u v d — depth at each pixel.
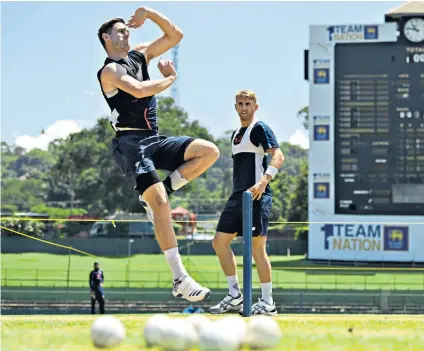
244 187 24.27
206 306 100.88
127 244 167.50
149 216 19.03
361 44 111.00
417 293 104.38
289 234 173.62
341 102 111.38
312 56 118.62
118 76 18.92
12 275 131.25
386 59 110.06
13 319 18.38
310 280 117.81
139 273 133.12
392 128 109.94
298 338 14.77
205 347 12.29
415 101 109.50
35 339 14.43
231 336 12.40
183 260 130.12
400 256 121.25
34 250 170.00
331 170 120.50
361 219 113.12
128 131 19.16
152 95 19.09
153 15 20.20
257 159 24.34
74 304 103.62
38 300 105.44
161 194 18.38
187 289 18.05
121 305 102.75
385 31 110.12
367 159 111.81
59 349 13.19
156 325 13.27
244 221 19.86
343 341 14.41
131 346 13.49
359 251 122.19
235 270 24.45
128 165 18.94
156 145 19.17
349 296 103.75
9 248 169.50
